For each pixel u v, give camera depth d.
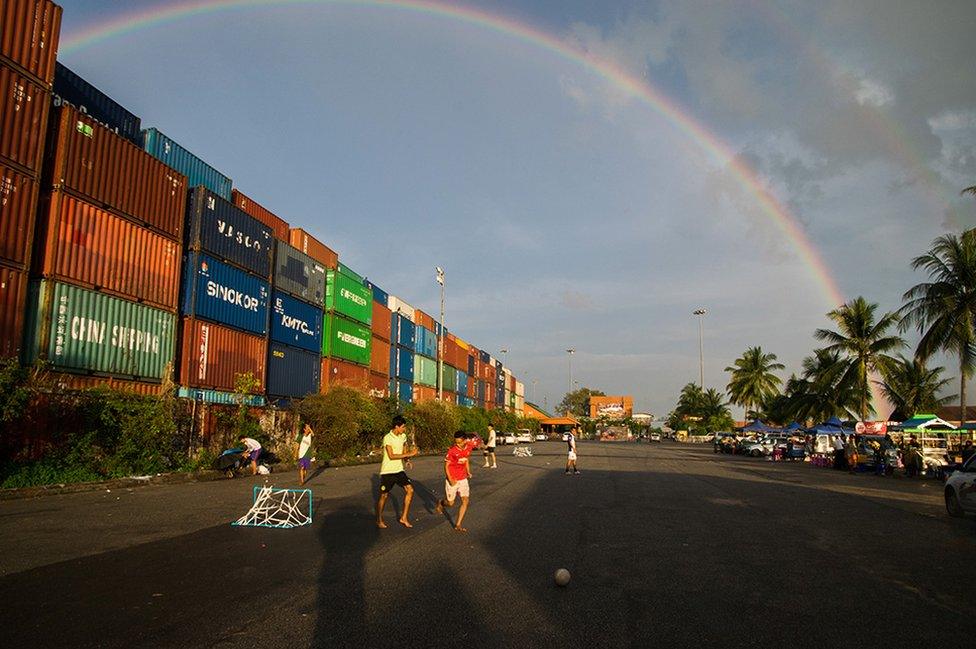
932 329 33.88
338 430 29.83
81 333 17.52
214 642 5.01
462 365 69.38
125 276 19.08
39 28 16.39
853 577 7.88
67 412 16.31
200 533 10.09
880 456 30.62
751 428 61.47
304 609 5.96
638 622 5.83
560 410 192.75
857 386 48.81
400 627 5.49
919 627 5.81
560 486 20.11
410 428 41.78
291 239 32.94
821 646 5.27
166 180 20.97
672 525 12.06
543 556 8.80
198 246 22.73
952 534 11.67
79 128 17.73
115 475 17.62
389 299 46.97
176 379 21.78
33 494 14.34
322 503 14.41
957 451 31.16
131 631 5.24
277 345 28.73
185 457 20.67
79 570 7.38
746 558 8.99
